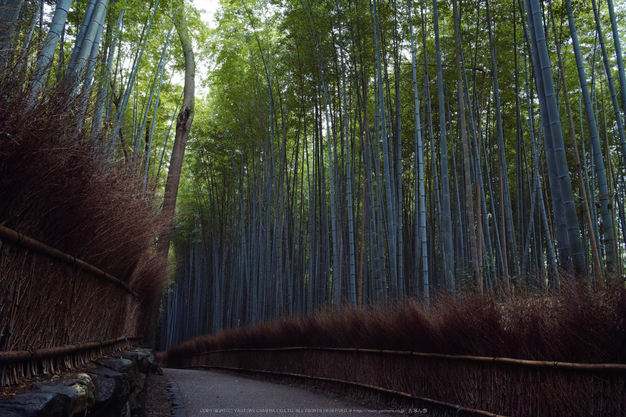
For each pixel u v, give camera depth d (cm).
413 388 418
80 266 218
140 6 590
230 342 986
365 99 709
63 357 197
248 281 1116
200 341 1207
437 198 721
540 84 372
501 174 635
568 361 262
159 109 998
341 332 561
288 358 722
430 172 932
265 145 1016
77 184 176
